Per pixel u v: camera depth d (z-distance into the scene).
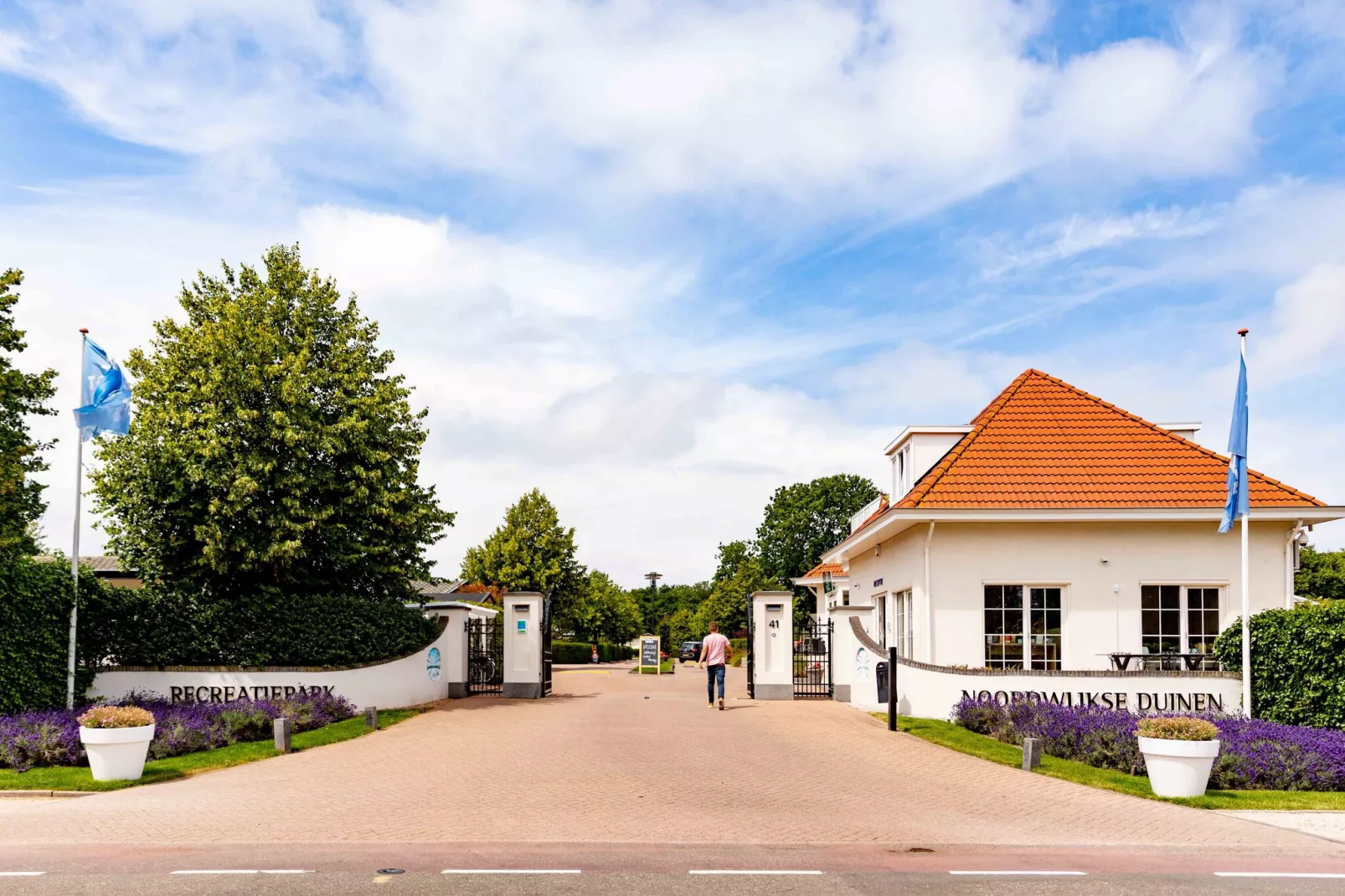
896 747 15.76
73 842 9.14
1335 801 11.45
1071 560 20.28
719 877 7.82
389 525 23.91
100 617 20.03
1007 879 7.82
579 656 64.12
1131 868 8.27
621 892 7.33
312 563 23.42
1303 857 8.84
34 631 17.64
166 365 22.64
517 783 12.44
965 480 20.75
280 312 23.80
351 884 7.50
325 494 23.11
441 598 45.34
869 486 66.69
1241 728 14.17
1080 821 10.38
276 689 20.69
